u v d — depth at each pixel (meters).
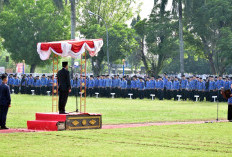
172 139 15.59
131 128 19.02
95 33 74.38
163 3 56.31
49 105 34.38
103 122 22.06
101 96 51.88
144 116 25.61
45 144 14.24
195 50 74.88
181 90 47.09
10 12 88.81
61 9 53.25
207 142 14.95
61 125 18.22
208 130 18.39
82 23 84.12
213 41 68.88
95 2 83.56
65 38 88.69
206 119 24.09
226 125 20.47
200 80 45.59
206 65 102.19
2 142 14.66
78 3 84.06
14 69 124.25
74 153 12.51
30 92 57.44
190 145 14.25
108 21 84.75
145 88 49.47
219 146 14.11
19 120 22.69
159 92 47.34
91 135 16.53
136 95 49.41
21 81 58.41
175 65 98.31
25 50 84.81
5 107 19.05
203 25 67.81
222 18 64.19
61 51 20.17
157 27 69.56
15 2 88.56
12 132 17.66
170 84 48.03
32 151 12.84
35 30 86.44
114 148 13.46
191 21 68.38
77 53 20.36
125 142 14.76
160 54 71.12
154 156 12.12
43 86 55.25
